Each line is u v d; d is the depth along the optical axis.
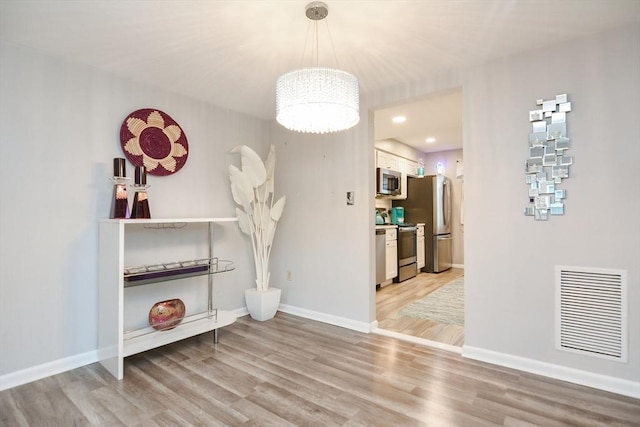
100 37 2.02
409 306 3.80
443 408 1.79
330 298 3.24
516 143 2.26
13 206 2.07
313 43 2.12
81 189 2.36
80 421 1.69
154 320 2.60
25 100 2.12
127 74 2.56
